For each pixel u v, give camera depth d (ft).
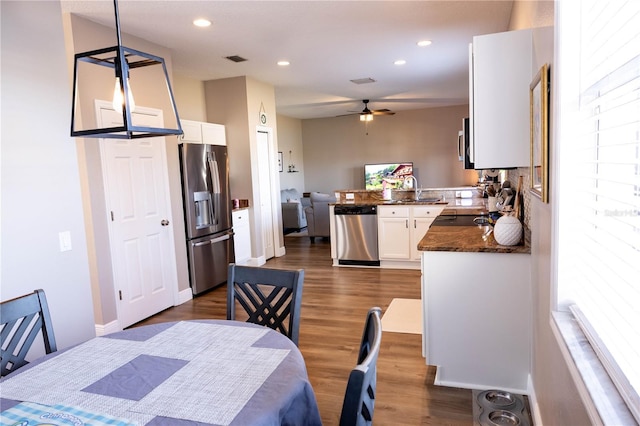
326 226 26.14
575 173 4.61
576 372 3.69
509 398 7.86
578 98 4.50
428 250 8.36
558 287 4.80
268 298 6.69
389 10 12.12
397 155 34.91
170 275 14.65
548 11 5.57
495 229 8.40
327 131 36.70
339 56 16.85
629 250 3.37
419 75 21.03
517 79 7.54
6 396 4.24
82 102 11.44
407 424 7.40
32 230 7.50
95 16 11.64
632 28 3.23
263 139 21.35
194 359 4.90
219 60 16.69
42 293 5.84
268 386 4.22
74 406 3.95
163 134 6.07
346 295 15.05
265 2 11.21
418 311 13.02
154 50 14.33
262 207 21.16
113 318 12.34
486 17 12.92
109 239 12.23
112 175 12.34
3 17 7.09
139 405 3.94
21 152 7.34
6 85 7.11
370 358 3.39
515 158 7.66
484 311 8.27
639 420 2.80
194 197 15.72
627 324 3.30
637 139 3.25
